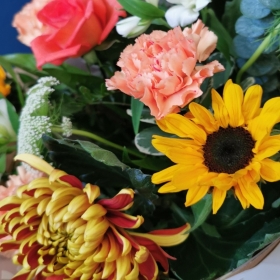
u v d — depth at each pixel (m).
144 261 0.41
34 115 0.48
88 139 0.51
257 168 0.37
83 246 0.40
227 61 0.47
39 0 0.52
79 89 0.51
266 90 0.48
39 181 0.42
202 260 0.44
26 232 0.43
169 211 0.47
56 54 0.48
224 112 0.39
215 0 0.52
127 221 0.41
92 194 0.40
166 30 0.50
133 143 0.52
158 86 0.39
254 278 0.42
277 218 0.43
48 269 0.43
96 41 0.49
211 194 0.40
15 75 0.55
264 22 0.45
